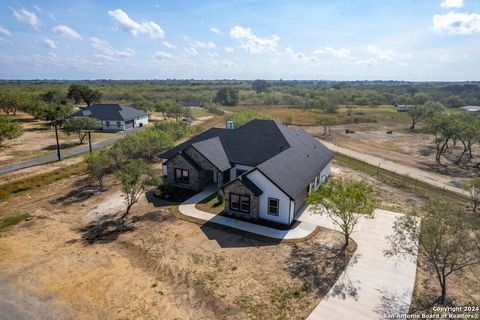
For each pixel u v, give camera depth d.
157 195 29.67
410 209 27.17
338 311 14.83
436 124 46.25
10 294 16.27
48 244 21.25
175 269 18.27
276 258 19.34
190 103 144.25
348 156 47.94
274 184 23.61
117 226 23.80
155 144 40.47
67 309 15.19
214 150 32.00
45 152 46.84
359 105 143.75
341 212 19.89
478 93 191.25
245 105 141.25
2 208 27.52
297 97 149.62
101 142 55.97
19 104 83.50
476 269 18.19
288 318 14.44
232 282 17.02
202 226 23.59
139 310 15.05
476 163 45.75
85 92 105.81
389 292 16.20
